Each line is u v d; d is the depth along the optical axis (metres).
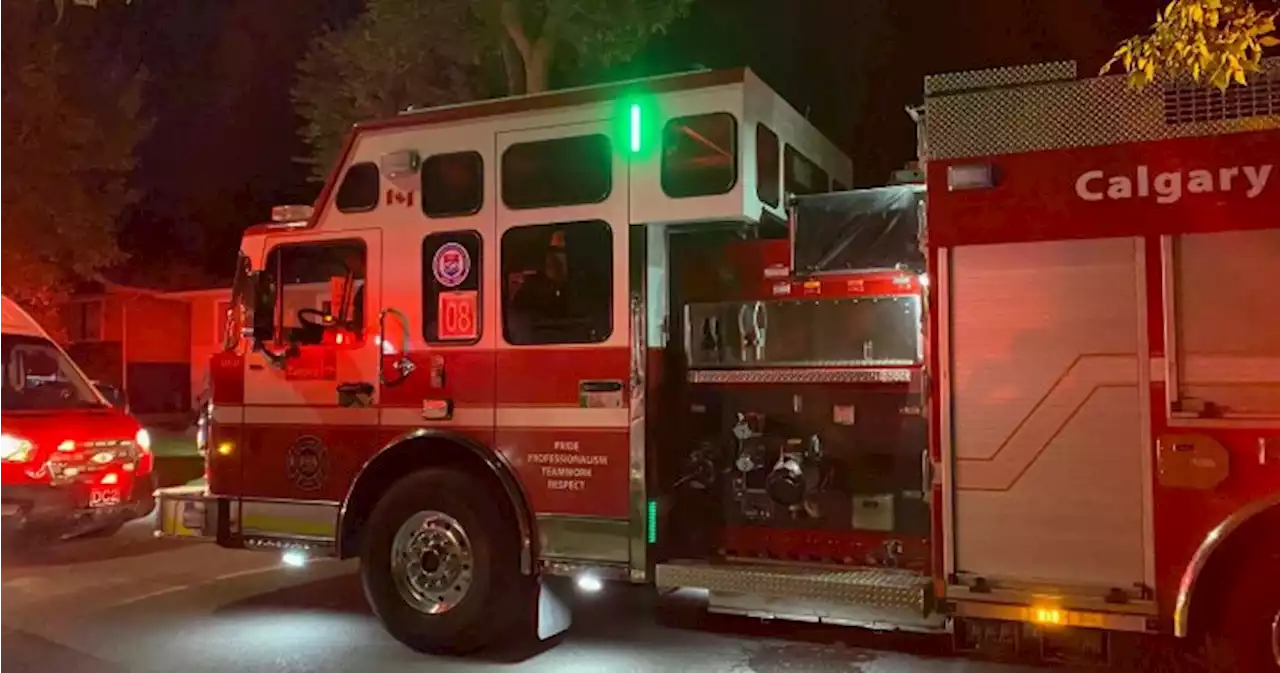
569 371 5.87
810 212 5.77
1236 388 4.50
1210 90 4.61
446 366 6.20
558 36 11.93
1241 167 4.55
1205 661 4.85
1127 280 4.70
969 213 5.00
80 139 15.56
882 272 5.62
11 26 14.82
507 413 6.02
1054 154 4.86
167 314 25.64
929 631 5.25
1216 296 4.55
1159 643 4.89
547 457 5.91
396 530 6.26
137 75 16.52
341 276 6.61
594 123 5.88
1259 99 4.55
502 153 6.11
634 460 5.70
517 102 6.07
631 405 5.71
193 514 6.96
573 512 5.83
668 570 5.69
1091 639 4.85
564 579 6.43
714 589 5.59
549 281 5.96
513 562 6.03
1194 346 4.57
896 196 5.61
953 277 5.02
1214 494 4.51
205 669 5.96
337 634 6.73
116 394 10.60
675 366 6.00
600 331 5.82
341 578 8.48
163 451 17.77
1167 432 4.59
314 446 6.57
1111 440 4.70
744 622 6.92
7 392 9.82
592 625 6.87
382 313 6.42
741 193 5.55
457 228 6.21
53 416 9.49
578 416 5.84
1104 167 4.77
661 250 5.91
